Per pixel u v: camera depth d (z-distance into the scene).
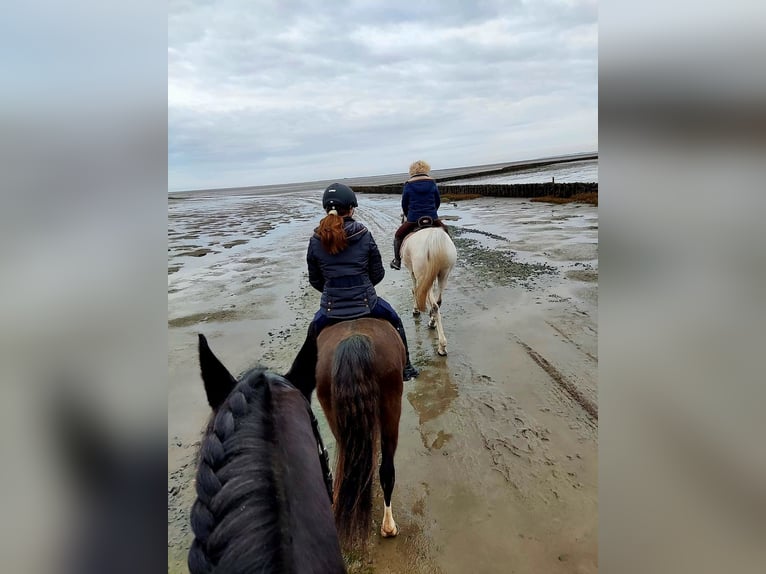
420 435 3.82
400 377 2.60
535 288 7.52
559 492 3.08
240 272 10.68
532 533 2.76
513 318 6.28
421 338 5.89
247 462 1.12
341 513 2.19
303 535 1.15
